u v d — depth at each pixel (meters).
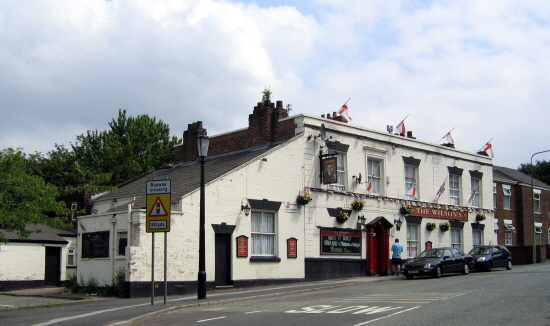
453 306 15.13
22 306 18.92
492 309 14.45
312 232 27.86
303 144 28.08
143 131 50.31
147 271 21.97
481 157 40.91
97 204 32.84
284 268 26.38
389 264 31.44
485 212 40.50
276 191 26.52
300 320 13.37
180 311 16.59
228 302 18.67
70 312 16.95
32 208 18.19
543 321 12.37
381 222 31.28
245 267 24.80
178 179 27.86
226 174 24.58
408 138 34.53
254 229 25.75
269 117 29.84
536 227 49.28
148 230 17.81
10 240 29.45
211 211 23.83
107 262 23.61
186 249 23.00
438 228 35.84
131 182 34.84
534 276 25.67
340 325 12.34
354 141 30.67
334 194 29.17
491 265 32.00
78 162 50.72
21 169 19.17
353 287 23.86
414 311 14.25
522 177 51.56
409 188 33.94
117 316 15.29
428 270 27.30
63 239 31.98
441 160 37.06
